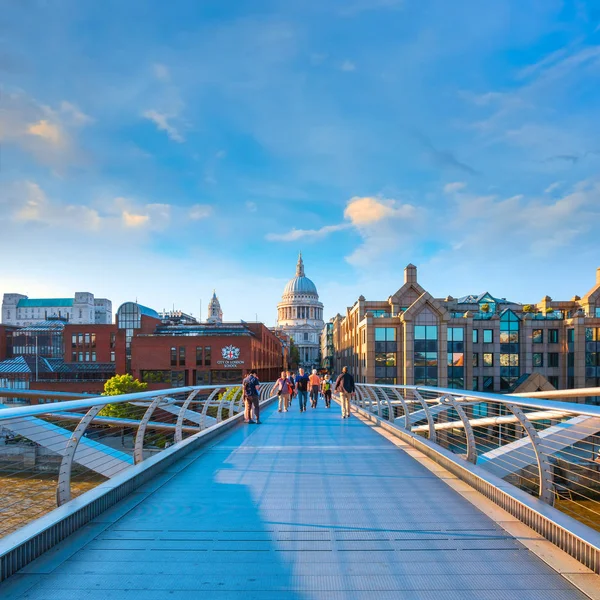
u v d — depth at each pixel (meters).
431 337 43.28
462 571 4.08
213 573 4.05
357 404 23.14
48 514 4.84
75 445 5.53
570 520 4.66
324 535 4.91
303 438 11.73
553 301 49.66
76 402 5.32
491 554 4.41
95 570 4.09
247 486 6.81
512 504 5.52
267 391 30.17
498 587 3.80
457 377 44.41
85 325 72.31
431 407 10.02
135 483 6.55
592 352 44.62
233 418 14.88
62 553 4.43
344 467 8.12
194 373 59.62
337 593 3.71
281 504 5.95
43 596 3.65
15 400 63.28
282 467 8.12
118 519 5.34
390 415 14.02
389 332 43.94
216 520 5.34
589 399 43.56
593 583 3.85
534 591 3.73
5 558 3.93
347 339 63.88
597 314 47.00
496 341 46.22
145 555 4.40
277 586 3.83
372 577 3.98
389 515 5.53
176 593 3.71
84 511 5.15
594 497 13.00
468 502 6.02
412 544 4.66
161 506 5.84
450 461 7.74
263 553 4.46
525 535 4.88
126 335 67.94
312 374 23.66
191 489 6.64
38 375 67.06
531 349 46.44
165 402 8.45
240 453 9.50
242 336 58.94
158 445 27.50
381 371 43.56
